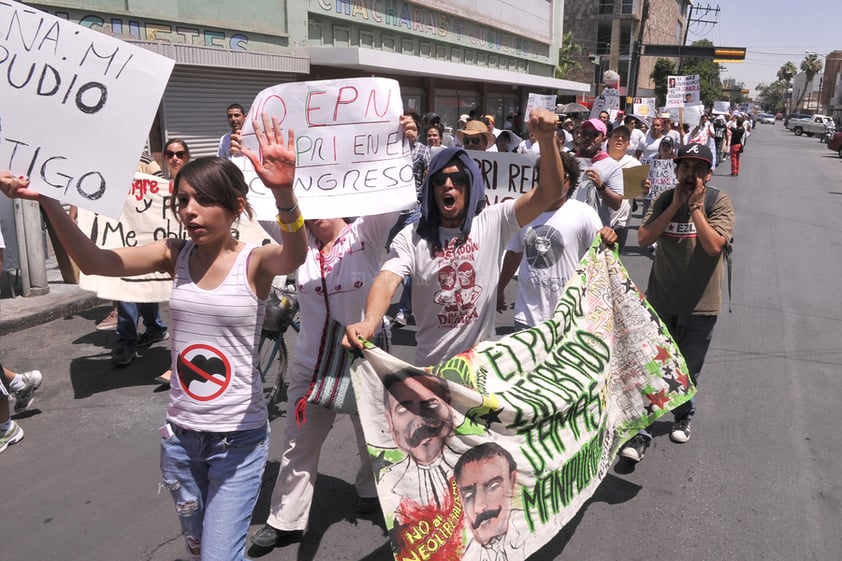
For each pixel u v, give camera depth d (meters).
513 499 2.83
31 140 2.33
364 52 14.34
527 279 4.12
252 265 2.40
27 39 2.31
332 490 3.85
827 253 10.66
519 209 2.90
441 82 21.78
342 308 3.10
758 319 7.16
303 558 3.24
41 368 5.55
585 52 53.06
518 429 2.85
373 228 3.19
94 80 2.36
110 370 5.54
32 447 4.29
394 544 2.57
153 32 10.60
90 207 2.39
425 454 2.63
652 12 58.12
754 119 93.81
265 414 2.54
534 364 3.12
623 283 3.69
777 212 14.94
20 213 6.85
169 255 2.51
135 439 4.42
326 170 3.15
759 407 4.99
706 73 56.88
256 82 13.09
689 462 4.18
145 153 6.08
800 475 4.03
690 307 4.17
